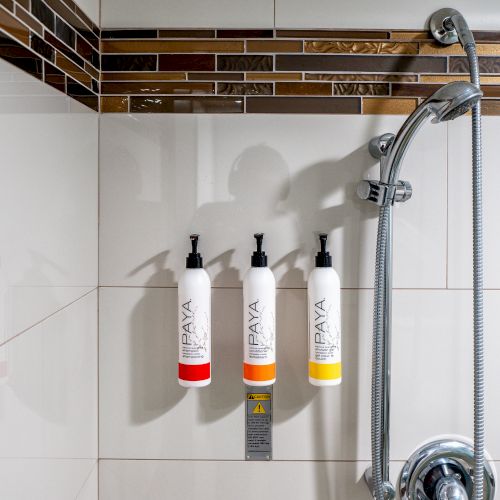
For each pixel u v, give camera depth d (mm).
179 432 940
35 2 633
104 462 939
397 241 940
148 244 934
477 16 930
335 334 866
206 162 928
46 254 674
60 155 726
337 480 942
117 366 938
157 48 924
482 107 934
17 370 586
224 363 938
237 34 925
